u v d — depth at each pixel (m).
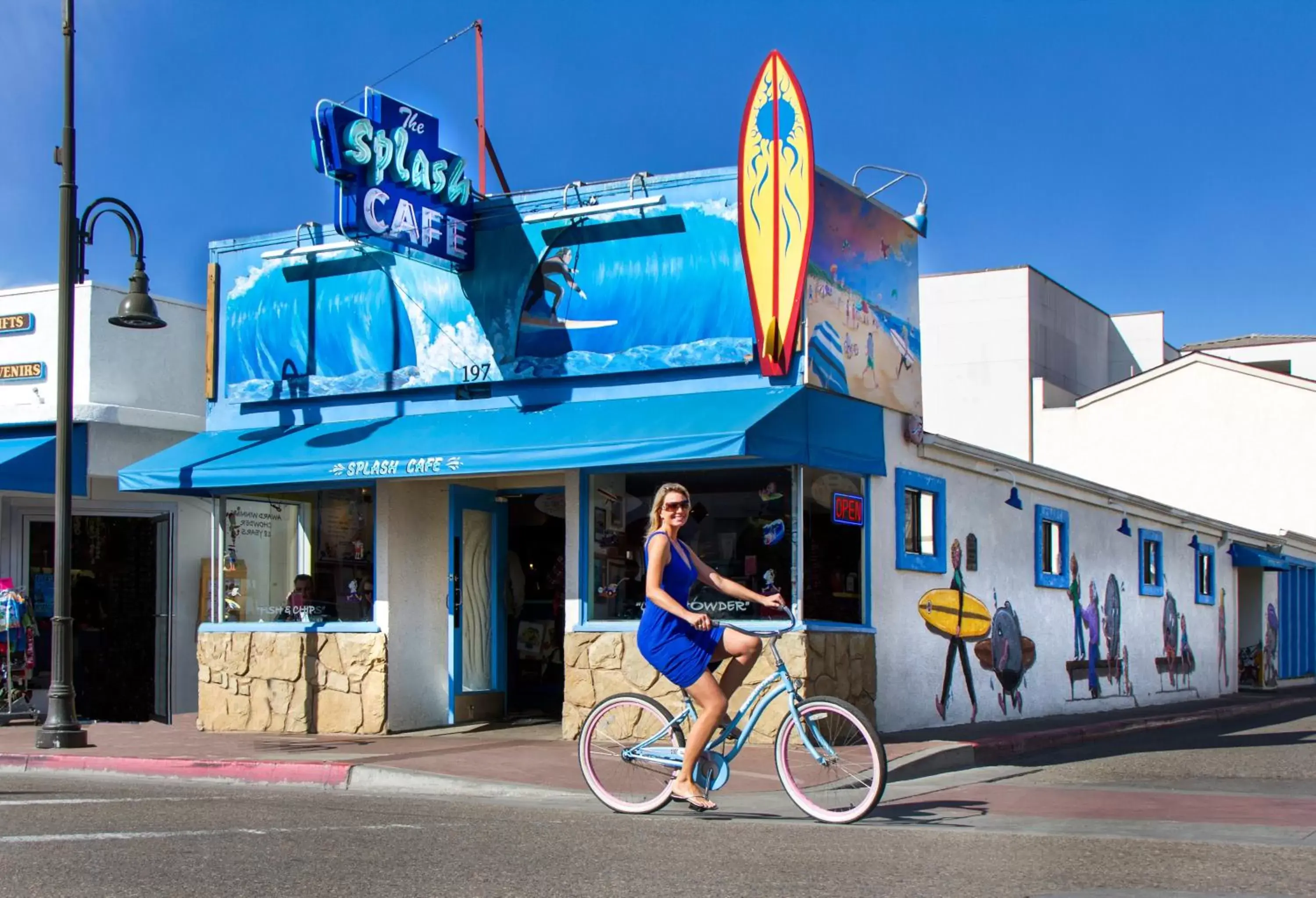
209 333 14.85
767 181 11.62
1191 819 7.83
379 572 13.45
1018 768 11.30
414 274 13.59
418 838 6.82
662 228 12.44
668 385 12.34
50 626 16.78
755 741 11.38
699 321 12.20
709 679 7.46
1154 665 22.50
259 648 13.77
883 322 13.45
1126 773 11.02
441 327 13.38
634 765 7.86
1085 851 6.45
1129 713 19.31
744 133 11.77
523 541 15.22
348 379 13.86
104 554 17.12
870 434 12.91
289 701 13.55
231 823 7.38
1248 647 29.42
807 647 11.45
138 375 16.75
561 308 12.81
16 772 11.18
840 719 7.45
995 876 5.76
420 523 13.80
